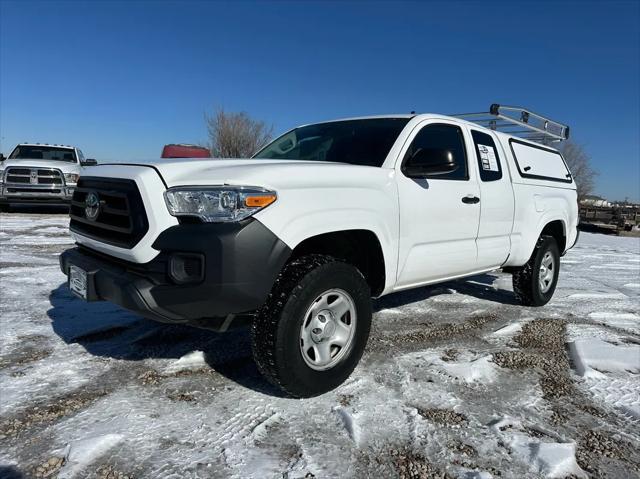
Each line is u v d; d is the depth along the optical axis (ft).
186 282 7.86
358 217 9.61
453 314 15.33
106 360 10.43
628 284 22.45
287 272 8.62
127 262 8.68
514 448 7.64
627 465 7.36
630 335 13.74
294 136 14.24
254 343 8.50
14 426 7.72
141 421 8.01
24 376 9.50
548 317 15.44
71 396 8.77
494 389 9.79
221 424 8.02
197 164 9.04
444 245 12.26
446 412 8.73
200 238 7.74
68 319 13.02
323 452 7.33
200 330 12.50
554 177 17.85
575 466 7.23
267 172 8.48
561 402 9.35
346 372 9.48
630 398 9.59
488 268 14.43
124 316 13.44
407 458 7.28
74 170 41.22
